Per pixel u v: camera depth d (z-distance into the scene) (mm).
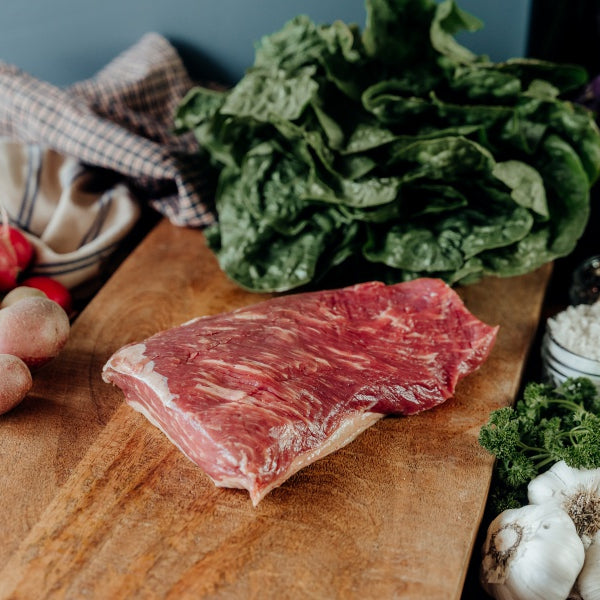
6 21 969
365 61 779
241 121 782
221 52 943
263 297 802
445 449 667
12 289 801
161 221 895
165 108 935
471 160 748
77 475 645
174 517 620
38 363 709
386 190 743
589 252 892
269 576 591
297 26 795
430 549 606
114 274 825
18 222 871
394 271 794
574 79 785
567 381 705
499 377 727
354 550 605
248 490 620
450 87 766
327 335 699
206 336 690
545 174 774
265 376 653
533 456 672
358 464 655
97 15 951
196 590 583
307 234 789
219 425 619
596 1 917
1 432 675
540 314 851
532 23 852
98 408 694
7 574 590
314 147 746
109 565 595
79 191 876
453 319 719
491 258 768
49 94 893
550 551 616
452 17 756
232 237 795
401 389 673
